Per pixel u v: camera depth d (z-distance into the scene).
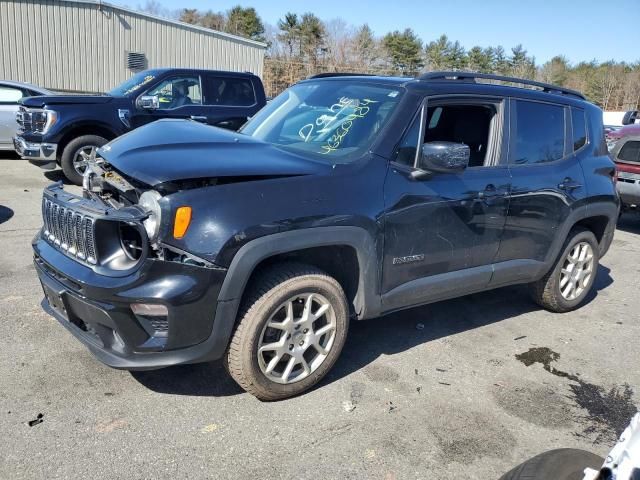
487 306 5.16
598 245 5.20
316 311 3.32
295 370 3.34
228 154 3.18
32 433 2.84
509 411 3.44
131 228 2.87
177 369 3.56
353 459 2.88
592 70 71.62
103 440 2.84
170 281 2.74
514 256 4.31
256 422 3.10
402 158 3.52
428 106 3.71
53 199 3.20
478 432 3.20
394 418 3.26
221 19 63.97
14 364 3.45
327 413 3.24
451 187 3.71
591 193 4.75
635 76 68.88
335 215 3.13
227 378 3.51
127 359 2.86
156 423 3.02
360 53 52.88
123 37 21.78
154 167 2.88
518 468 2.22
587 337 4.65
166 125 3.76
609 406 3.59
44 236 3.37
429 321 4.70
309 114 3.97
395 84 3.80
